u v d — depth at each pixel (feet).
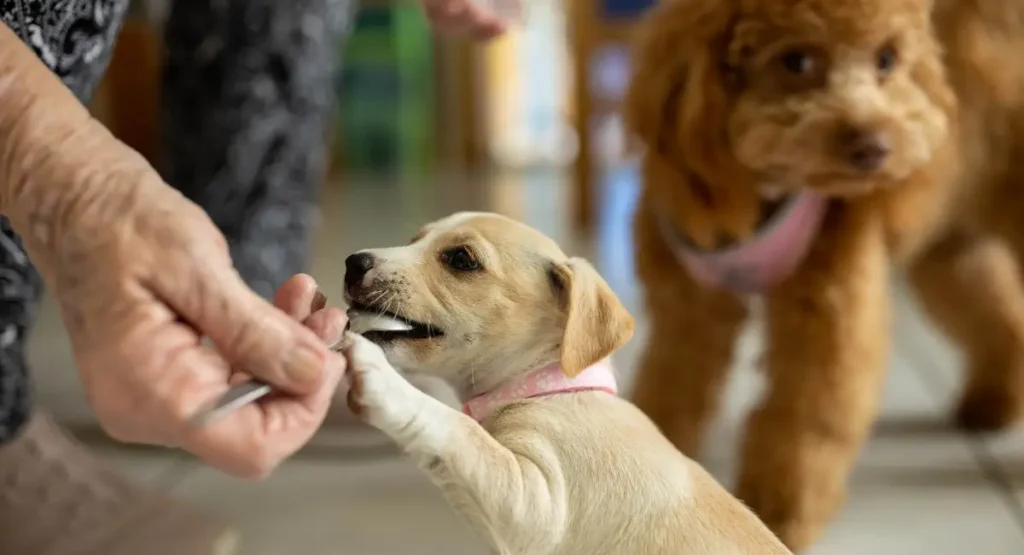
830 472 4.86
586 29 11.96
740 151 4.80
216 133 6.01
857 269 4.87
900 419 6.66
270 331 2.49
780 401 4.90
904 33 4.89
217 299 2.48
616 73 12.29
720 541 3.28
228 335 2.48
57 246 2.55
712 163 4.97
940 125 4.89
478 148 19.06
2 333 4.45
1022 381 6.30
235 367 2.53
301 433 2.56
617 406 3.58
